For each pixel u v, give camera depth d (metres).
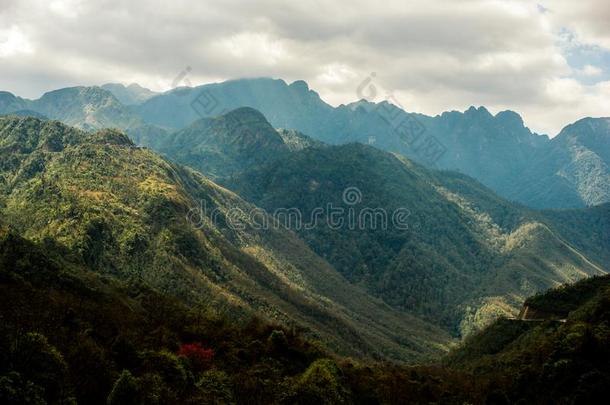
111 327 102.31
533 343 152.38
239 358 112.38
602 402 102.19
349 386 110.44
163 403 75.31
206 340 117.56
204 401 81.44
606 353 111.75
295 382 99.94
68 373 71.19
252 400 89.94
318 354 125.06
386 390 118.12
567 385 110.31
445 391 125.56
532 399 114.50
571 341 117.81
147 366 86.62
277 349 120.50
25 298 98.75
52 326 88.12
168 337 109.12
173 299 145.25
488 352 187.62
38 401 61.28
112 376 77.94
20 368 65.31
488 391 125.06
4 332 70.62
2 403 58.56
